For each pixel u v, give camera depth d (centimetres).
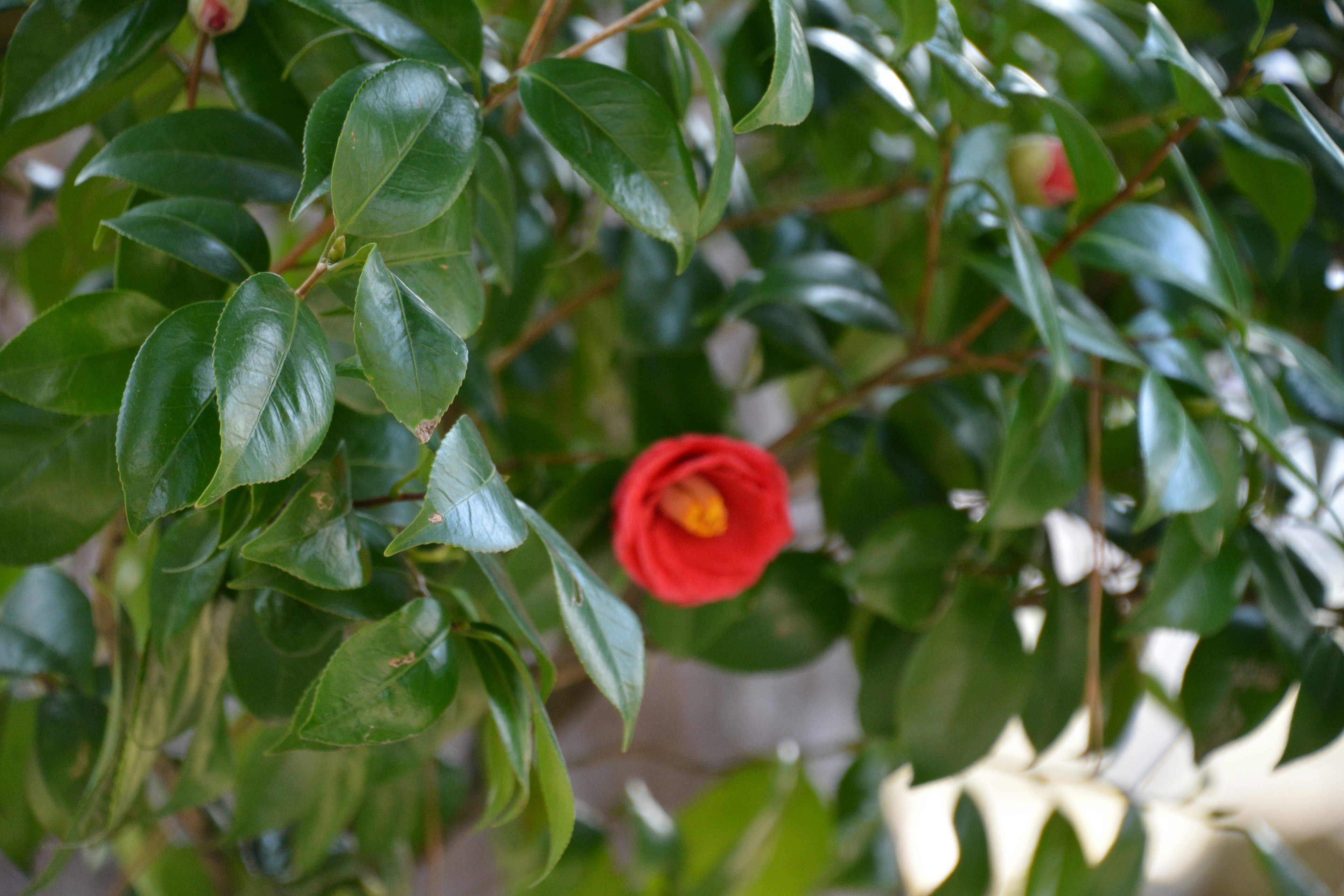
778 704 241
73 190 122
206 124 109
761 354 136
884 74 122
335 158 96
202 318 98
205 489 97
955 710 125
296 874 129
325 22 112
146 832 132
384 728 100
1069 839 135
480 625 104
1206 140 134
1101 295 144
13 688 125
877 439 132
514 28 135
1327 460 131
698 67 105
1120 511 132
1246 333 119
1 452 106
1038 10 134
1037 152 127
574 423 173
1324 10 136
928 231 131
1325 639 124
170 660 108
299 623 107
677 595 122
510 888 149
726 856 160
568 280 153
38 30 108
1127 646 130
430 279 102
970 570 127
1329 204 131
